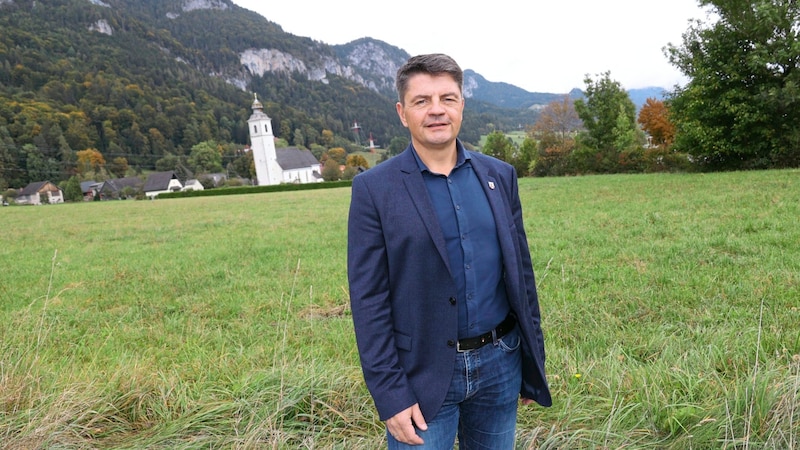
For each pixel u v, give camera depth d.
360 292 1.53
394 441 1.61
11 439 2.68
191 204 32.66
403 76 1.54
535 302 1.83
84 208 33.91
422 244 1.49
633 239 8.18
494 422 1.74
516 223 1.75
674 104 23.50
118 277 8.53
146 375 3.41
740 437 2.34
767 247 6.48
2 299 7.25
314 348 4.26
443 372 1.54
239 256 9.99
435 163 1.57
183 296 6.95
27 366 3.46
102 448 2.69
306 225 14.86
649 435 2.47
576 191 18.47
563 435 2.52
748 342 3.32
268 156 99.75
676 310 4.60
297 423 2.79
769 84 19.70
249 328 5.21
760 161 20.92
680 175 21.48
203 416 2.84
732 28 20.28
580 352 3.55
